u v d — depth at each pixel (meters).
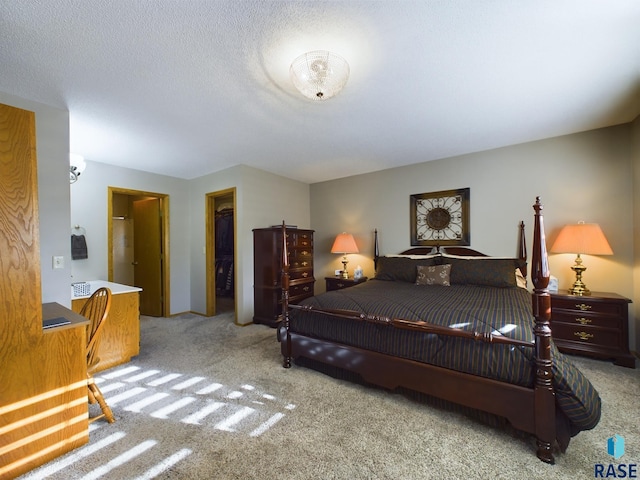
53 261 2.19
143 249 4.60
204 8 1.28
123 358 2.64
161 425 1.73
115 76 1.81
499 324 1.67
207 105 2.20
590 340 2.56
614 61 1.72
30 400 1.44
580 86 2.01
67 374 1.55
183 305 4.60
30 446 1.42
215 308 4.60
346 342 2.19
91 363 1.75
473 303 2.14
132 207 4.90
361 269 4.32
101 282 3.27
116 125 2.54
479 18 1.37
